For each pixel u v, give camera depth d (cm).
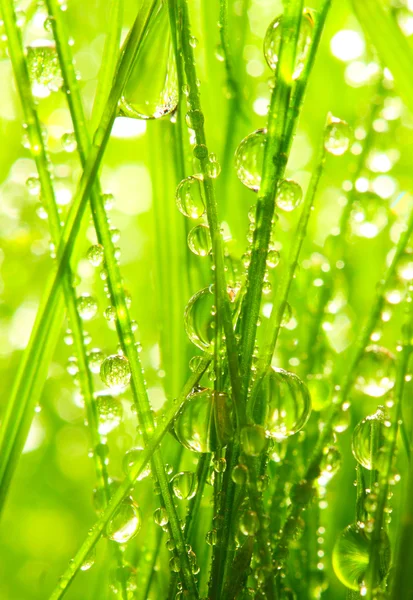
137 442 9
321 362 10
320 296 10
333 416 8
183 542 8
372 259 11
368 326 8
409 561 8
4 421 9
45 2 9
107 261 9
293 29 8
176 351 10
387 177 11
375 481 9
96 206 9
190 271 10
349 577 9
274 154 8
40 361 9
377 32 9
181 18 9
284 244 11
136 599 9
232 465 8
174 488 9
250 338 8
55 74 10
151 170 10
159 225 10
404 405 9
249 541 8
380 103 10
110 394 10
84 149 9
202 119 8
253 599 8
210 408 9
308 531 9
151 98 9
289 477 9
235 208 11
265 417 9
